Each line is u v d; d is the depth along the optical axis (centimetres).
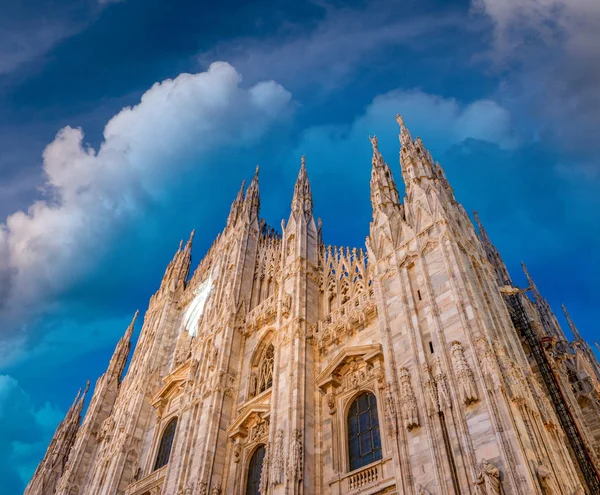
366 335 3073
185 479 3356
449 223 2838
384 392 2711
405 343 2552
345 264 3688
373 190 3503
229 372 3831
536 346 3366
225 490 3262
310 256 3934
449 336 2378
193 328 5188
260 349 3903
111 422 5059
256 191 5519
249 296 4444
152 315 6091
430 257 2761
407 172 3334
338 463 2711
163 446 4219
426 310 2567
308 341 3334
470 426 2058
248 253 4797
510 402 2056
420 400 2298
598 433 3294
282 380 3192
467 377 2162
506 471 1852
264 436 3284
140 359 5538
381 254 3066
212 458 3344
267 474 2841
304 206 4356
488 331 2328
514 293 3409
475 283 2638
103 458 4597
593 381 3444
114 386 6034
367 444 2686
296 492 2594
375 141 3894
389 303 2802
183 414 3850
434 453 2103
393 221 3159
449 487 1992
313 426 2925
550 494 1794
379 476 2461
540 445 1981
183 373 4388
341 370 3033
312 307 3578
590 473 2794
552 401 3131
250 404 3462
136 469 4294
